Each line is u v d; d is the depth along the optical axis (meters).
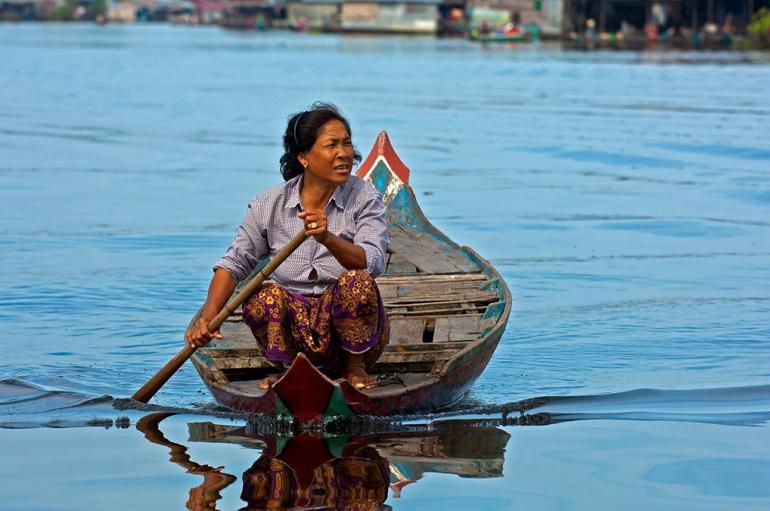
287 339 10.60
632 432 10.58
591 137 39.09
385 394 10.45
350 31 160.25
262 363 11.50
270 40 146.00
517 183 29.16
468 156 34.59
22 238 21.20
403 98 55.09
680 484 9.10
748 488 9.03
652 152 35.09
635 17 132.25
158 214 24.12
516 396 11.86
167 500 8.71
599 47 117.69
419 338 12.28
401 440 10.27
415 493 8.87
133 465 9.59
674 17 128.38
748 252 20.31
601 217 24.05
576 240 21.45
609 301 16.50
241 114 47.94
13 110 49.62
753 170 31.39
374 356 10.83
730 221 23.53
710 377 12.61
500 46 120.19
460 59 92.25
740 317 15.44
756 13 121.56
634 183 29.14
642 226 22.97
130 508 8.55
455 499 8.71
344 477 9.23
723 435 10.48
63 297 16.59
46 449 10.05
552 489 8.98
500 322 11.95
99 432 10.58
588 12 134.88
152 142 38.12
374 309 10.41
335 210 10.82
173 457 9.79
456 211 24.78
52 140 38.47
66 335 14.55
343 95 56.94
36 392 11.95
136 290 17.11
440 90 60.34
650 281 17.84
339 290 10.34
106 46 126.00
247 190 27.89
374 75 72.50
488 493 8.86
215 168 31.94
